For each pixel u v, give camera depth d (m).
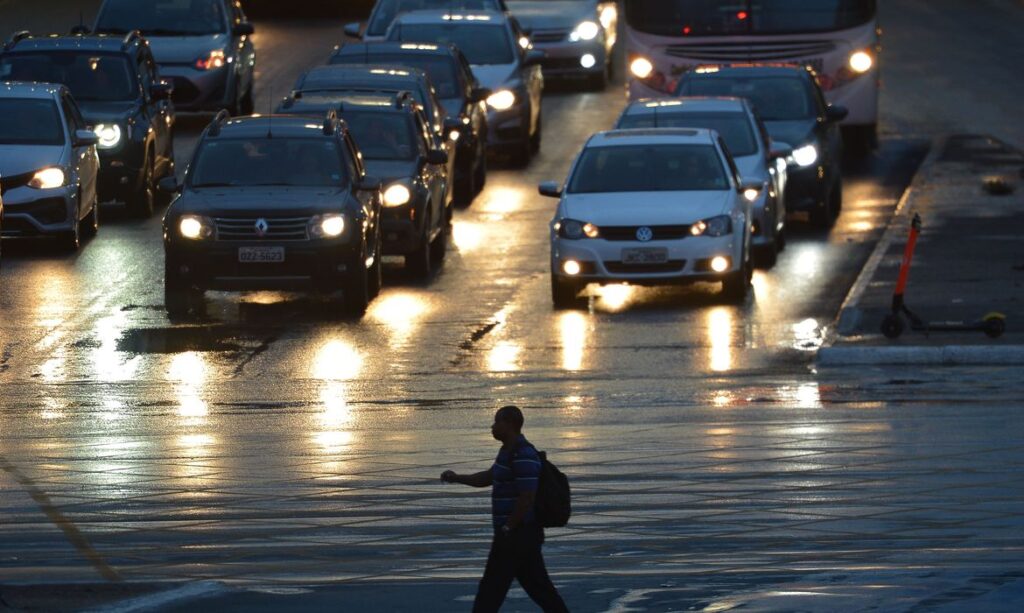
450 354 57.94
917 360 55.88
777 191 76.12
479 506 38.81
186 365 56.22
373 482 41.06
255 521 37.69
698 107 78.19
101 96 86.88
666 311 65.31
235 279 64.00
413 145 74.44
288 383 53.59
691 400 50.62
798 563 34.03
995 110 121.62
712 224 65.75
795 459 42.91
